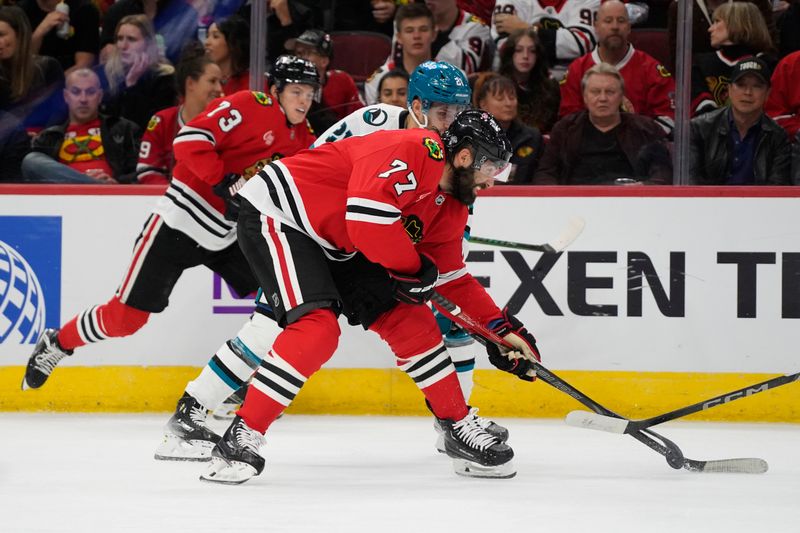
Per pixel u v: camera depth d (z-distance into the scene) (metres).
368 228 8.99
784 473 10.59
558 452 11.84
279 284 9.38
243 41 16.22
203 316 14.95
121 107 16.17
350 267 9.92
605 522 8.17
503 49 16.11
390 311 9.83
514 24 16.67
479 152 9.42
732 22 15.36
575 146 15.75
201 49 16.16
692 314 14.60
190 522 8.02
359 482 9.90
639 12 15.94
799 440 12.99
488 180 9.65
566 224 14.74
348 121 11.52
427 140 9.23
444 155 9.44
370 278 9.80
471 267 14.91
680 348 14.62
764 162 15.38
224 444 9.60
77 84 16.06
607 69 15.45
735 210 14.55
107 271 15.00
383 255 9.10
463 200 9.76
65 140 16.16
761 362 14.54
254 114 13.34
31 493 9.20
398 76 16.12
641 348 14.65
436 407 10.11
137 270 13.45
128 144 16.20
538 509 8.65
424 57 16.47
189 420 11.05
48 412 14.95
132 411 14.98
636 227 14.65
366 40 16.58
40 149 16.16
